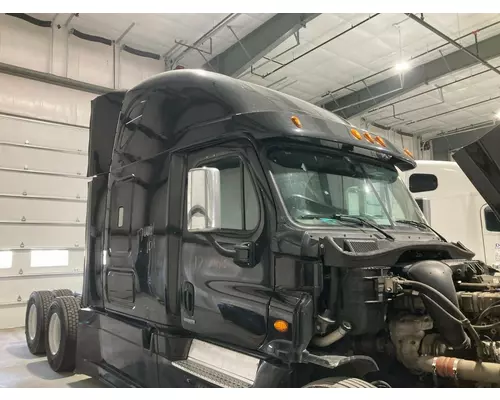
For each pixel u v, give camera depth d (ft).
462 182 27.37
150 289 12.29
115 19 30.71
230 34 32.27
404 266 9.55
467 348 8.77
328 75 38.78
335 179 10.64
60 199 29.76
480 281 10.34
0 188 27.50
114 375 13.89
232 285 9.92
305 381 8.80
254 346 9.35
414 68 37.58
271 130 9.66
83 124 31.27
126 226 13.78
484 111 47.73
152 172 12.75
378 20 30.50
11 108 28.60
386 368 9.71
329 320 8.43
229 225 10.28
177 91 12.26
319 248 8.70
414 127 53.42
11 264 27.61
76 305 18.22
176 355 11.33
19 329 27.04
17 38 29.73
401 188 12.61
